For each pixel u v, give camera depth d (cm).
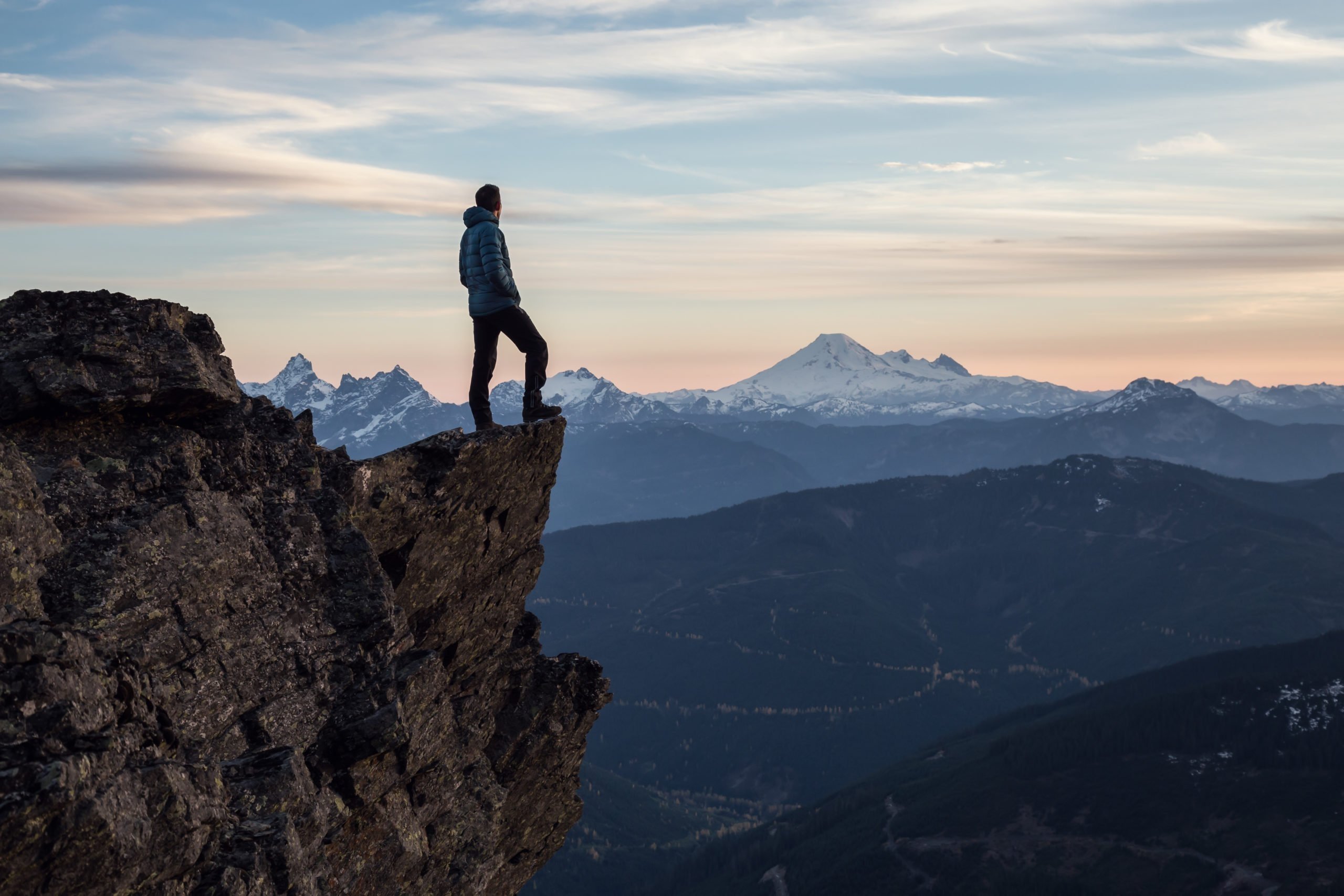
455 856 1512
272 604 1233
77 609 1008
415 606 1606
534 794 1970
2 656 825
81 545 1056
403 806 1371
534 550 1936
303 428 1438
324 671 1271
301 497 1359
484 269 1886
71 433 1177
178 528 1134
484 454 1650
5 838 718
